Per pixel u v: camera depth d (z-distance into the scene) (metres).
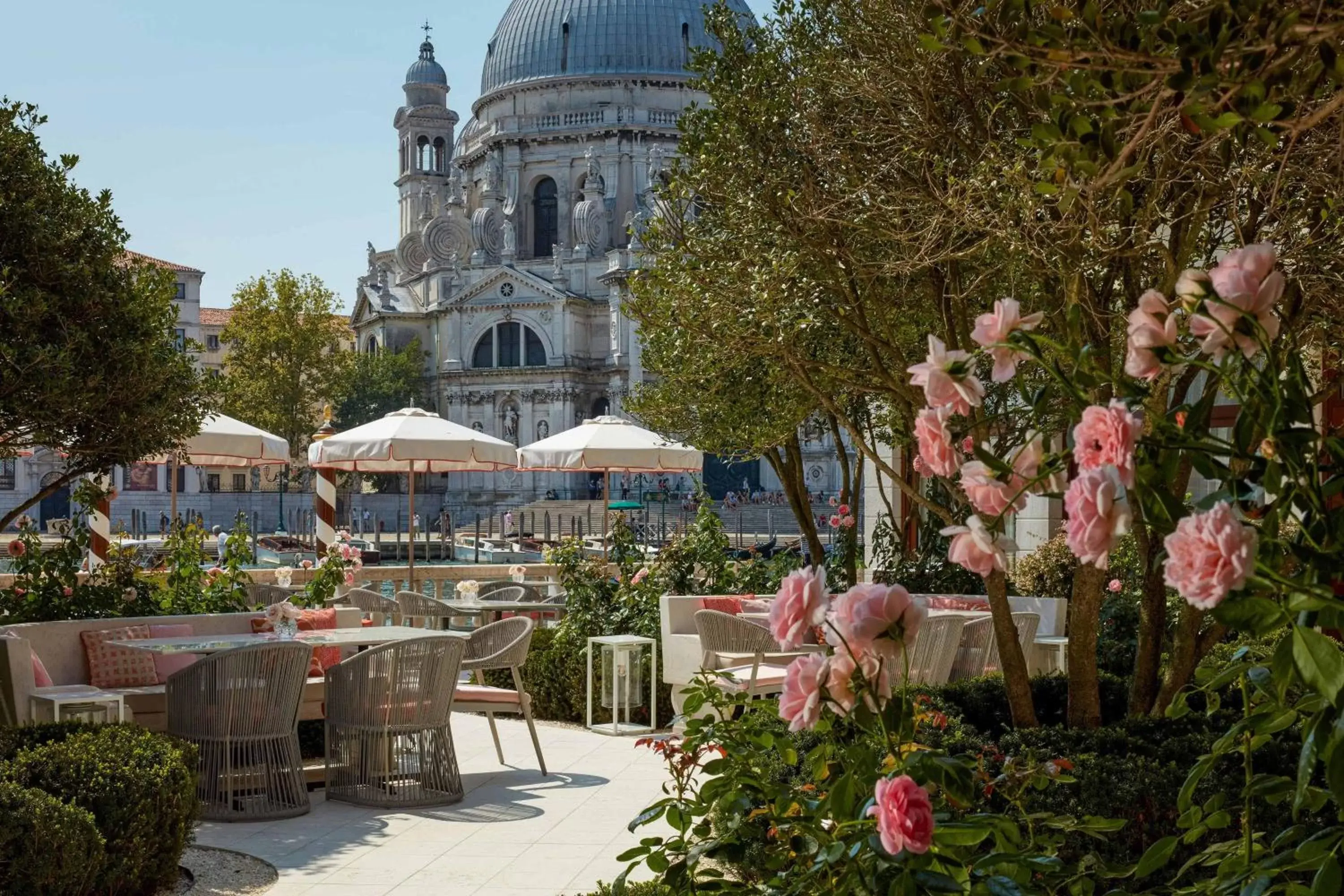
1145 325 3.24
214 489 114.62
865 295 9.11
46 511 99.25
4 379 12.21
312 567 25.77
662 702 15.48
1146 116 4.67
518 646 12.11
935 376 3.45
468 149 128.00
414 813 10.41
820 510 96.94
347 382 102.00
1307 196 7.10
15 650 10.58
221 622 13.28
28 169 12.95
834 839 4.05
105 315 13.16
